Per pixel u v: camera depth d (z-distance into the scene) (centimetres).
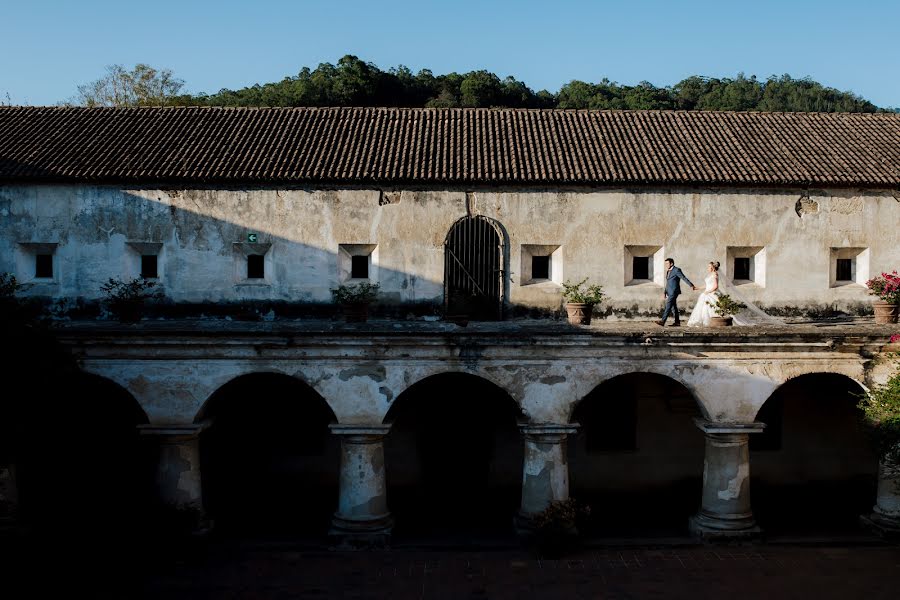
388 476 2070
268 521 1952
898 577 1594
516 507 2064
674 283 1875
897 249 2069
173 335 1684
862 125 2277
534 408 1738
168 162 1995
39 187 1975
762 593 1523
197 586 1547
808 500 2117
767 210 2044
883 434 1567
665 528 1902
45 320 1473
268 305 2003
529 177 1983
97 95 4194
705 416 1761
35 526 1708
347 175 1966
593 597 1509
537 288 2031
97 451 1912
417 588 1548
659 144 2130
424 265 2016
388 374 1725
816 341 1725
